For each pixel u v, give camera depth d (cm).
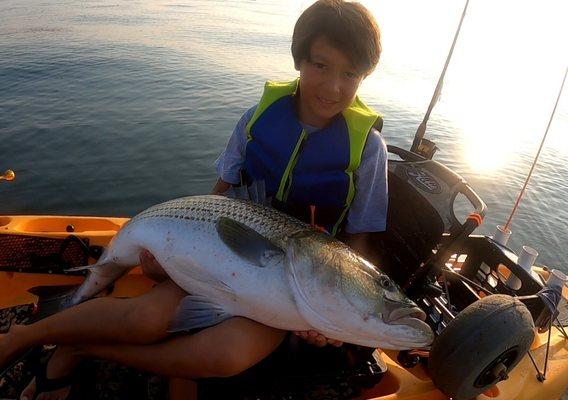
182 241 71
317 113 80
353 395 80
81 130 263
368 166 83
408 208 88
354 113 84
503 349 69
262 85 400
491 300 73
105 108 305
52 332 69
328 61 73
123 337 68
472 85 528
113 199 201
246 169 89
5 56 422
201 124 291
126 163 230
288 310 64
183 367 67
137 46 530
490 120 385
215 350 65
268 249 65
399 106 397
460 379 70
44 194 199
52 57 432
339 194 84
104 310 68
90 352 72
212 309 68
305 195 84
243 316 67
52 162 225
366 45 71
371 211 85
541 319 86
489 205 229
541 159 304
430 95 454
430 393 77
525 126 381
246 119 92
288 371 75
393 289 67
